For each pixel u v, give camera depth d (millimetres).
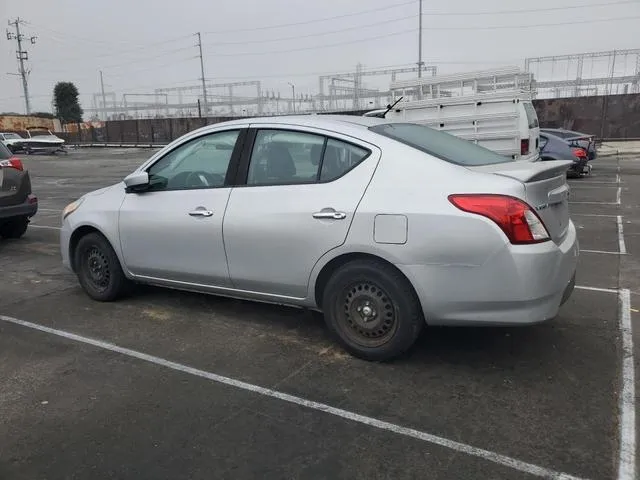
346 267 3932
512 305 3502
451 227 3510
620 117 33875
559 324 4691
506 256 3426
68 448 3078
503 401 3459
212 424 3287
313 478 2781
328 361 4082
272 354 4234
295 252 4090
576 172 16672
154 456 2988
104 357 4254
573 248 3895
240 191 4387
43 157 36906
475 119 11547
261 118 4465
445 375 3814
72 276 6633
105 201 5316
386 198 3736
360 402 3496
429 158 3770
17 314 5266
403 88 13789
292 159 4211
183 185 4793
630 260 6941
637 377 3730
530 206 3496
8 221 8766
